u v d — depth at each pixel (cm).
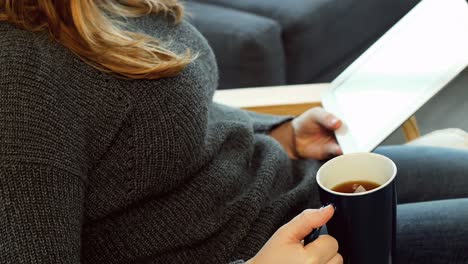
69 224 72
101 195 82
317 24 212
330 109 119
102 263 85
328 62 223
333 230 71
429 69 105
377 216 67
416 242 92
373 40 238
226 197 92
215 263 87
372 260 70
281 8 210
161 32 99
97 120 80
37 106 72
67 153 74
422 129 204
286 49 209
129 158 82
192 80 89
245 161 100
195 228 86
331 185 75
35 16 81
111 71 82
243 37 197
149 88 84
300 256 70
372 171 75
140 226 84
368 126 108
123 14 96
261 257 72
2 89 72
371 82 114
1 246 68
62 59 79
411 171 114
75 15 81
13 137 70
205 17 210
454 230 91
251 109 128
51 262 70
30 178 70
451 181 112
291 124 121
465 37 103
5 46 75
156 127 83
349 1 222
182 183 88
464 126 202
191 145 86
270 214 95
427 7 116
